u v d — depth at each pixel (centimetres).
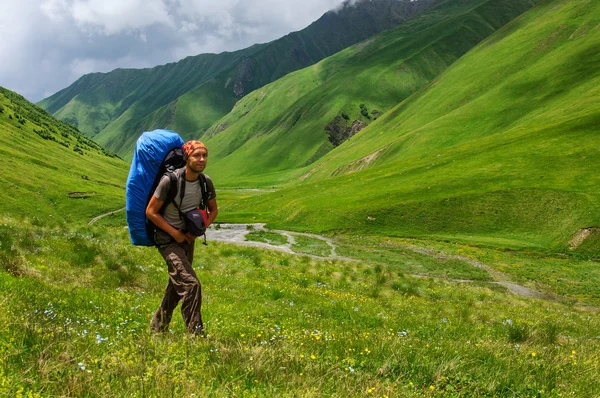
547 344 1084
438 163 11138
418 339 911
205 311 1011
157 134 705
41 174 15412
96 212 13962
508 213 7681
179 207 695
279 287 1819
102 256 1612
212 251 3095
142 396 417
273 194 13450
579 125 10431
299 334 829
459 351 748
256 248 3944
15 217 2862
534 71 17838
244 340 688
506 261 5875
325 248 6669
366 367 616
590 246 6412
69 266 1398
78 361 484
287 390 471
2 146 17512
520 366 673
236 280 1839
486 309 2194
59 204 13800
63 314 731
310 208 9581
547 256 6269
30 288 923
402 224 8169
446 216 8044
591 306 3959
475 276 5016
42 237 1797
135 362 508
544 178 8375
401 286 2622
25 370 438
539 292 4425
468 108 17550
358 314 1366
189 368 509
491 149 11038
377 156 17700
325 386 496
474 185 8794
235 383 482
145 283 1411
